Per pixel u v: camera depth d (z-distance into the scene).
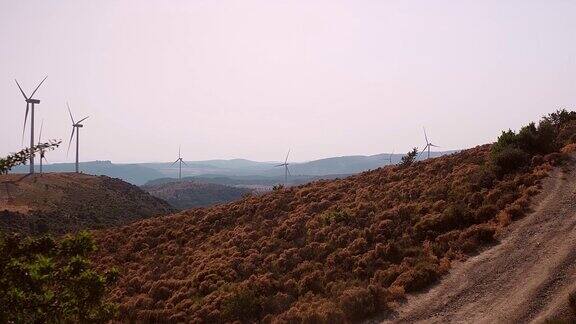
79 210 81.00
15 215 65.38
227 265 26.09
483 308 15.52
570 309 13.98
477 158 35.09
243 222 37.12
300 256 24.77
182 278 27.25
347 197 36.19
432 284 18.23
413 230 23.69
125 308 22.88
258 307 19.22
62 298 10.26
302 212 34.50
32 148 10.71
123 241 39.28
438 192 29.22
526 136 33.09
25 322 9.67
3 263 9.60
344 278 20.34
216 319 19.23
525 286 16.36
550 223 21.34
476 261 19.38
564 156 30.30
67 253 10.74
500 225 22.39
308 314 16.52
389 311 16.58
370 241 23.88
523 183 27.19
